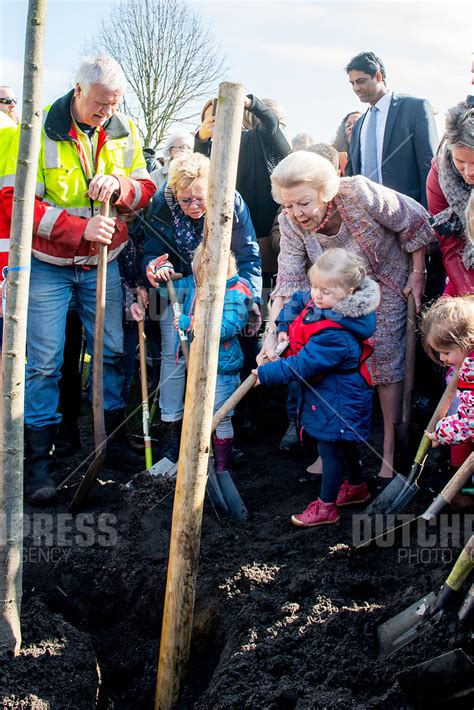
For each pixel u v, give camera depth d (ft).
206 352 8.68
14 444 8.96
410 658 8.48
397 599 9.69
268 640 9.36
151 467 14.24
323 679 8.66
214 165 8.37
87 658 9.69
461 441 10.42
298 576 10.55
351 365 11.69
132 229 15.07
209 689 9.10
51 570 11.72
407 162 16.10
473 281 12.07
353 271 11.23
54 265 13.55
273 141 15.84
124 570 11.58
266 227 16.53
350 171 18.13
